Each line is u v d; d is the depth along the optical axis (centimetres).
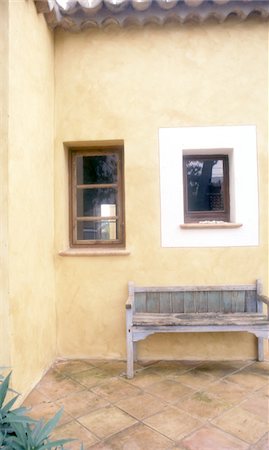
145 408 238
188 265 330
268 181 327
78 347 334
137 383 278
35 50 286
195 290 326
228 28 330
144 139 332
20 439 155
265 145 328
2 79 233
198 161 354
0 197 232
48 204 320
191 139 330
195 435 206
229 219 348
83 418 226
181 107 331
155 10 310
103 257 333
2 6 234
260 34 329
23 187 258
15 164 243
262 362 320
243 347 328
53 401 249
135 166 332
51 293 325
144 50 333
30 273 271
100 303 333
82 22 322
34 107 283
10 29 235
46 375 296
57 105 338
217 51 331
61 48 338
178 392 261
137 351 331
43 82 306
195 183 355
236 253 329
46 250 312
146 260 331
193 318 301
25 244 261
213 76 330
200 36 331
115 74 334
